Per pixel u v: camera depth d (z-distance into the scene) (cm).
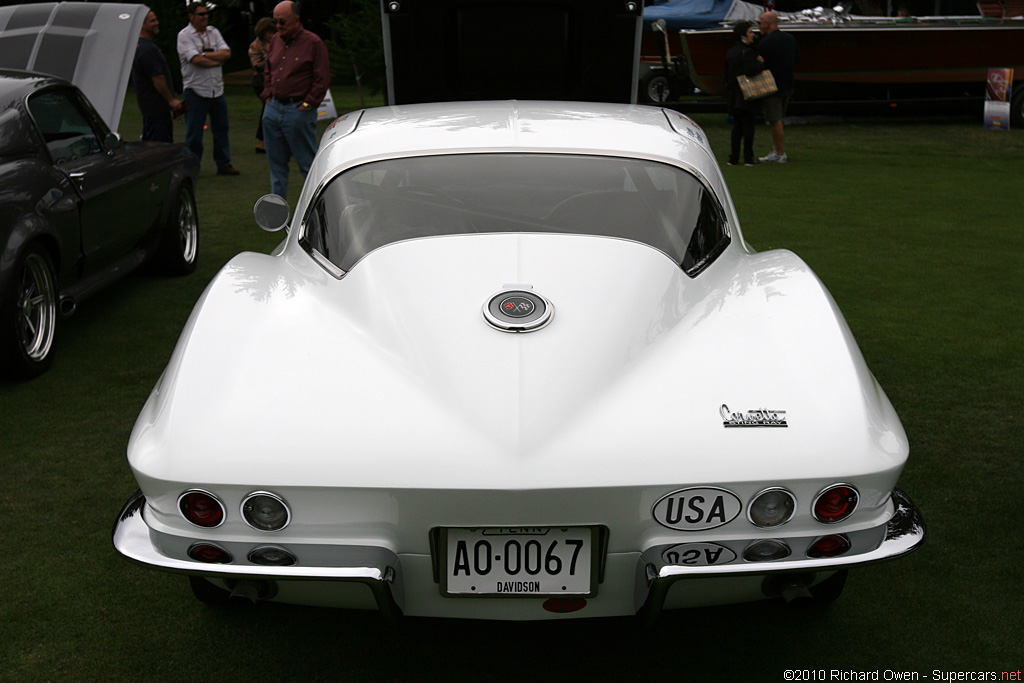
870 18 1711
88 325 557
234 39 2773
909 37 1594
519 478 206
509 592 217
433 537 215
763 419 218
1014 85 1612
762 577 226
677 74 1705
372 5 1916
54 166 499
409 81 655
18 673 249
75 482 359
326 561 213
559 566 216
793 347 240
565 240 279
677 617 276
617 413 220
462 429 215
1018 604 278
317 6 2442
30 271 465
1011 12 1880
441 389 226
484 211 296
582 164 317
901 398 438
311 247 300
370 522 212
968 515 330
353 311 260
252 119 1656
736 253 306
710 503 210
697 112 1833
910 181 1082
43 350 475
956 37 1594
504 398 222
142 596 286
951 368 478
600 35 636
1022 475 360
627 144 328
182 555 216
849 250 743
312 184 327
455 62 648
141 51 985
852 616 274
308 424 217
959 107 1645
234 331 248
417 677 248
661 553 212
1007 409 424
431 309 250
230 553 214
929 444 388
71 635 266
